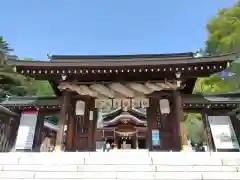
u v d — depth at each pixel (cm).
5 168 859
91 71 1351
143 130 3269
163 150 1377
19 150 1489
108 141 3375
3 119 1702
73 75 1407
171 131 1423
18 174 820
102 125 3281
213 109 1603
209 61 1283
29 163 902
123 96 1440
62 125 1330
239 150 1409
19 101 1705
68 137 1430
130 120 3158
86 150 1416
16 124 1673
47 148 2503
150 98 1481
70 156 947
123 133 3234
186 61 1288
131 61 1307
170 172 812
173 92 1421
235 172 812
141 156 918
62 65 1316
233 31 3266
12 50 3703
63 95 1494
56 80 1458
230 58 1274
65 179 789
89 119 1480
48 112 1650
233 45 3044
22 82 3653
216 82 3234
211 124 1508
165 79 1412
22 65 1325
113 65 1309
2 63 3216
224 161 880
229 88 3055
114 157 917
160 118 1456
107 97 1446
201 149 2447
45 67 1337
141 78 1452
